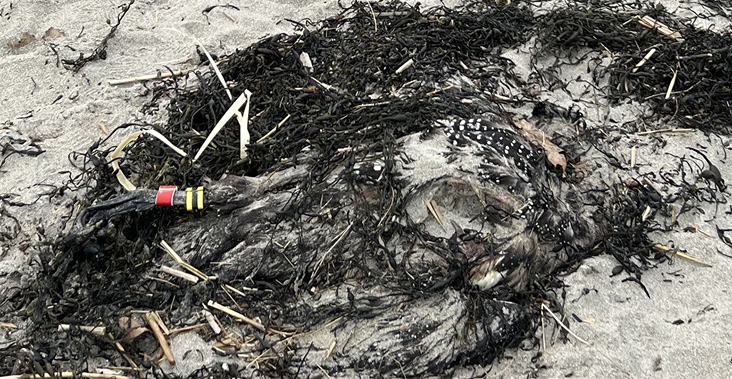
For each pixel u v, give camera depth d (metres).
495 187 0.77
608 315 0.77
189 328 0.71
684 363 0.73
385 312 0.72
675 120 0.97
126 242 0.75
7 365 0.69
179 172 0.81
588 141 0.92
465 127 0.81
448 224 0.78
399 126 0.82
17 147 0.92
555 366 0.73
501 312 0.73
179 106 0.92
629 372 0.72
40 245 0.78
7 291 0.76
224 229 0.75
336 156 0.79
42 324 0.71
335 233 0.75
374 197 0.76
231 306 0.73
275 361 0.70
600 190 0.86
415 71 0.94
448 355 0.71
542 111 0.95
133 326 0.71
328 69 0.97
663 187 0.88
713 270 0.81
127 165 0.85
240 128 0.84
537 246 0.77
